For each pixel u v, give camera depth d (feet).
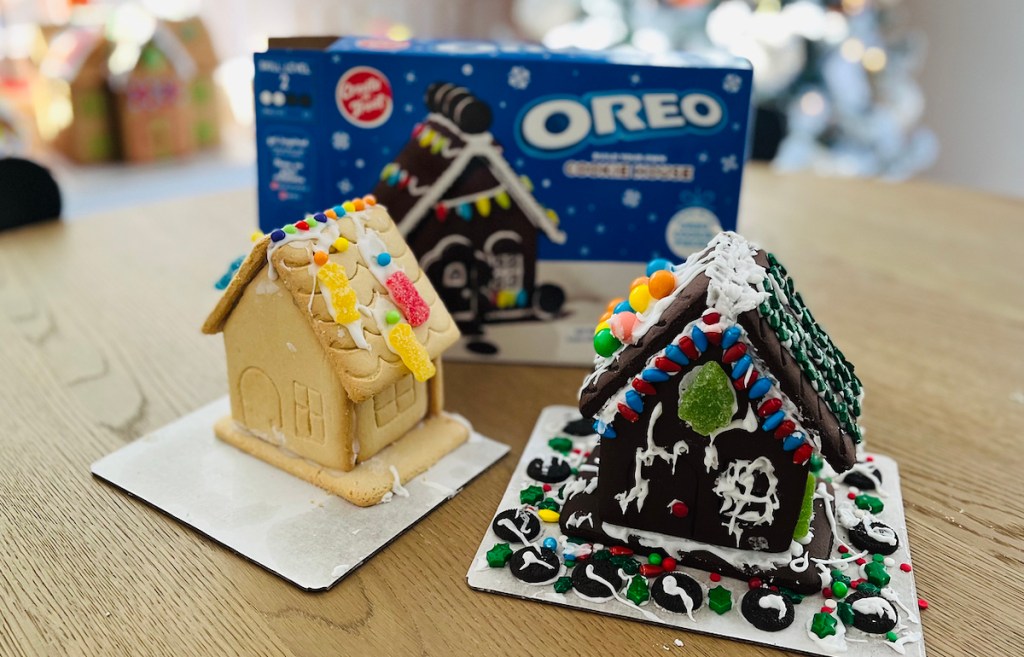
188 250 5.44
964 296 5.08
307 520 3.05
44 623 2.58
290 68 3.84
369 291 3.12
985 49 10.30
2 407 3.72
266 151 4.00
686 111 3.83
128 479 3.24
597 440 3.46
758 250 2.99
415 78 3.82
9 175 5.63
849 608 2.69
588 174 3.95
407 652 2.52
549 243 4.08
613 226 4.04
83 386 3.90
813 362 2.83
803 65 8.91
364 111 3.87
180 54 8.62
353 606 2.69
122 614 2.63
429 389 3.56
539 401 3.95
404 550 2.96
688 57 3.94
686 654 2.56
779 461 2.73
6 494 3.17
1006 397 4.07
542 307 4.19
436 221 3.98
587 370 4.27
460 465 3.41
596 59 3.81
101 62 8.26
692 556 2.88
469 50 3.90
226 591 2.73
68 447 3.46
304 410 3.21
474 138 3.89
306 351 3.10
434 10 10.48
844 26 8.82
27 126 8.33
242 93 9.46
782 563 2.83
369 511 3.11
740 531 2.86
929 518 3.21
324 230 3.11
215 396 3.86
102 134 8.54
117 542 2.94
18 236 5.57
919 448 3.65
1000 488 3.40
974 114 10.60
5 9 8.29
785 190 6.77
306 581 2.75
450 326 3.40
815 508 3.13
